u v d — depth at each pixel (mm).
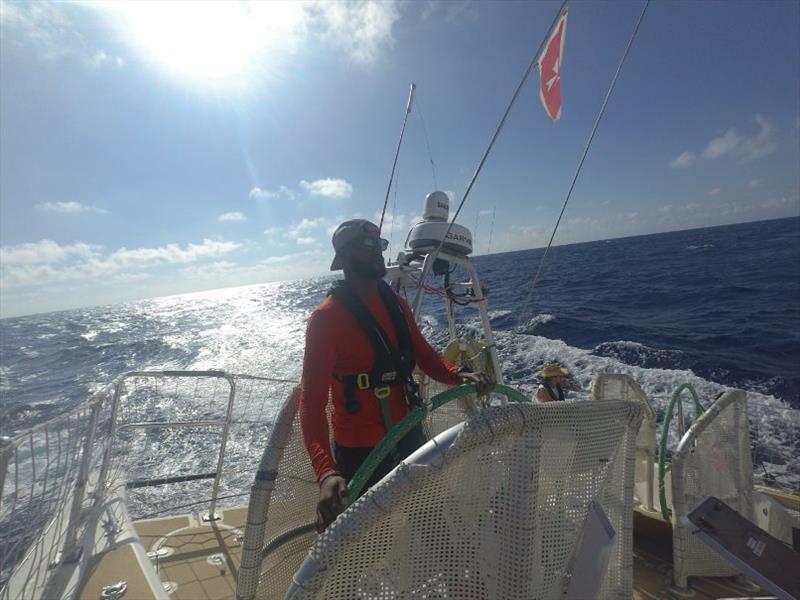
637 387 3121
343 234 1713
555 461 1194
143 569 2557
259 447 7840
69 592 2377
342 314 1625
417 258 3275
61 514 2654
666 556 3055
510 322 18984
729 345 12891
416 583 1068
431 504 1099
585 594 1177
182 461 7383
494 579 1080
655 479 3346
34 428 2254
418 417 1414
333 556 994
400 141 3217
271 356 19500
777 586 1709
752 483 2785
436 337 16234
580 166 2570
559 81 2639
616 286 28125
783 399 8852
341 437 1706
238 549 3197
